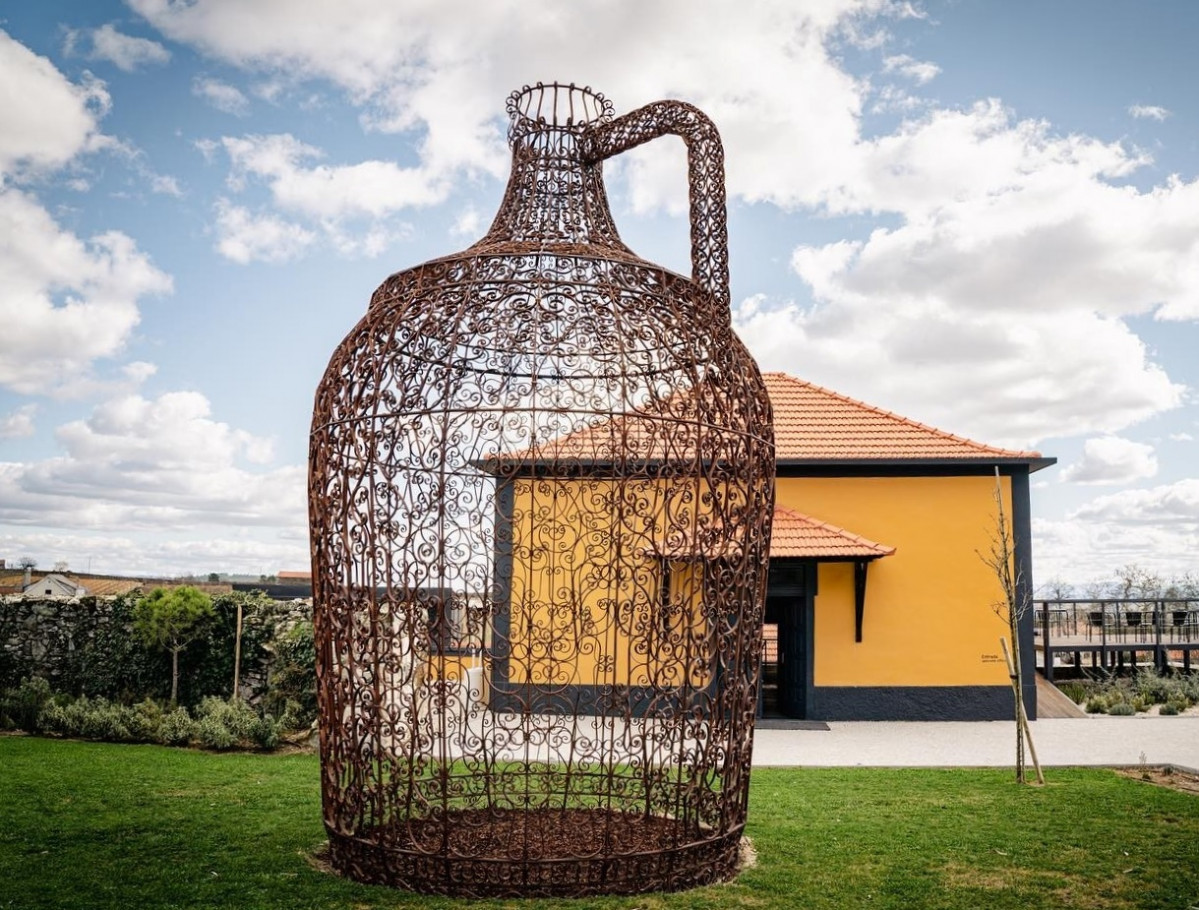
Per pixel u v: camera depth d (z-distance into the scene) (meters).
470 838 7.59
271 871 7.07
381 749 6.92
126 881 6.76
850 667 17.62
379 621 6.92
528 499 14.99
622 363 6.77
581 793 8.85
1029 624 17.72
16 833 7.94
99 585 32.06
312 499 7.16
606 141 7.81
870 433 18.95
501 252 7.07
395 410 6.78
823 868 7.51
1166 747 14.02
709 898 6.62
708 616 6.97
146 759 11.55
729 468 7.09
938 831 8.71
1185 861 7.80
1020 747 11.12
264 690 15.10
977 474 18.17
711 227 7.83
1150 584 32.81
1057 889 7.07
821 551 16.84
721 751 7.51
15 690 14.52
